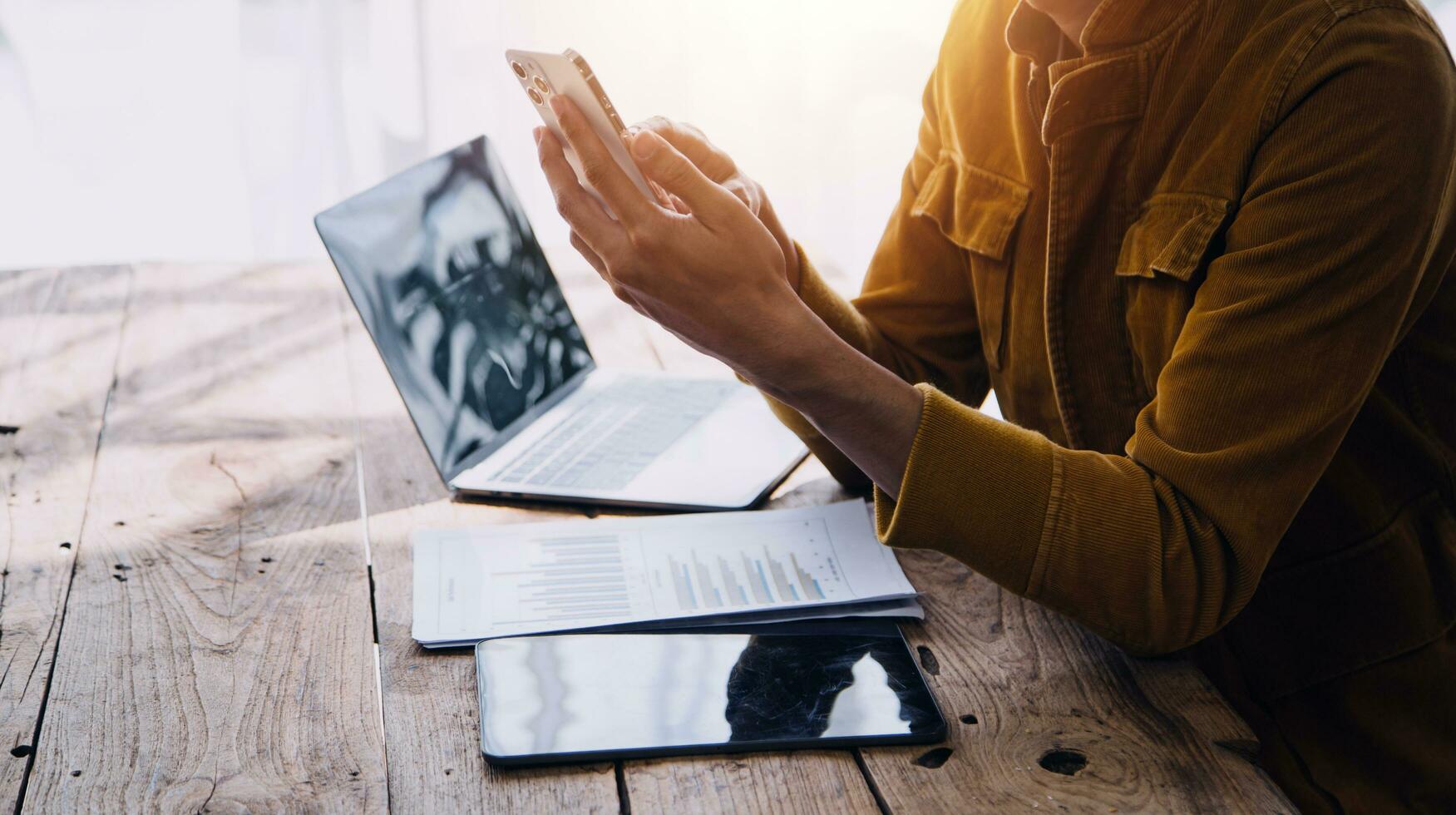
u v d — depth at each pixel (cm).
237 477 96
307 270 144
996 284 94
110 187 241
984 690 71
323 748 65
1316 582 85
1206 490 69
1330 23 70
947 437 70
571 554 84
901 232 103
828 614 78
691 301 69
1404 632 84
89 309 130
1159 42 77
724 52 249
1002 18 93
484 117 243
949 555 72
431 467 99
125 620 77
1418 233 68
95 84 233
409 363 95
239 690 70
